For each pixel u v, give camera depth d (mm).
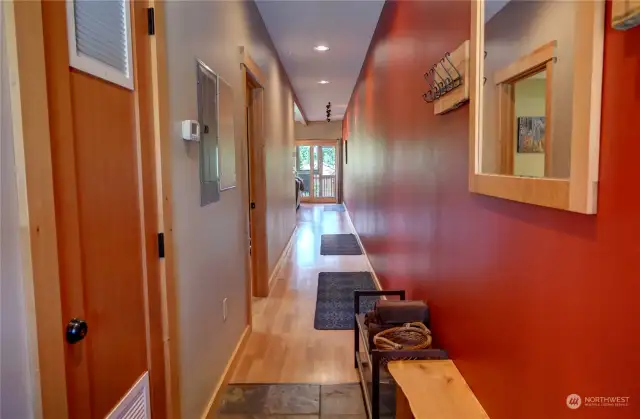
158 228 1468
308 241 6922
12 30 777
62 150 932
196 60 1907
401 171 2826
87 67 1037
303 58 5207
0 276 761
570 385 892
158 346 1471
